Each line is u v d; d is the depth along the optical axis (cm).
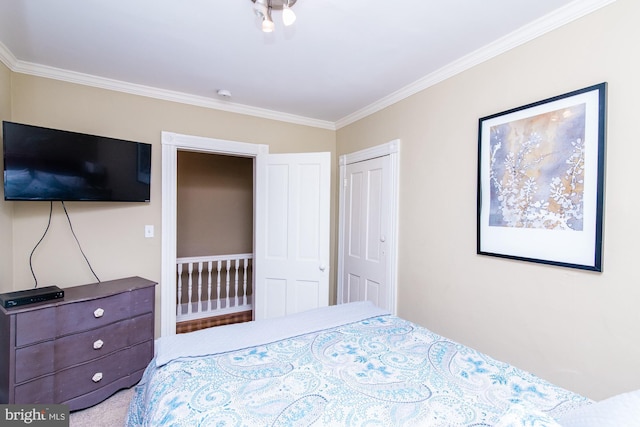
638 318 131
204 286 397
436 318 227
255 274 307
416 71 225
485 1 150
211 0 150
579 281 149
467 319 204
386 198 273
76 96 231
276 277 301
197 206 397
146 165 246
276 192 302
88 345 192
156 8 156
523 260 171
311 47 193
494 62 188
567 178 152
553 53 160
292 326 163
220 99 282
